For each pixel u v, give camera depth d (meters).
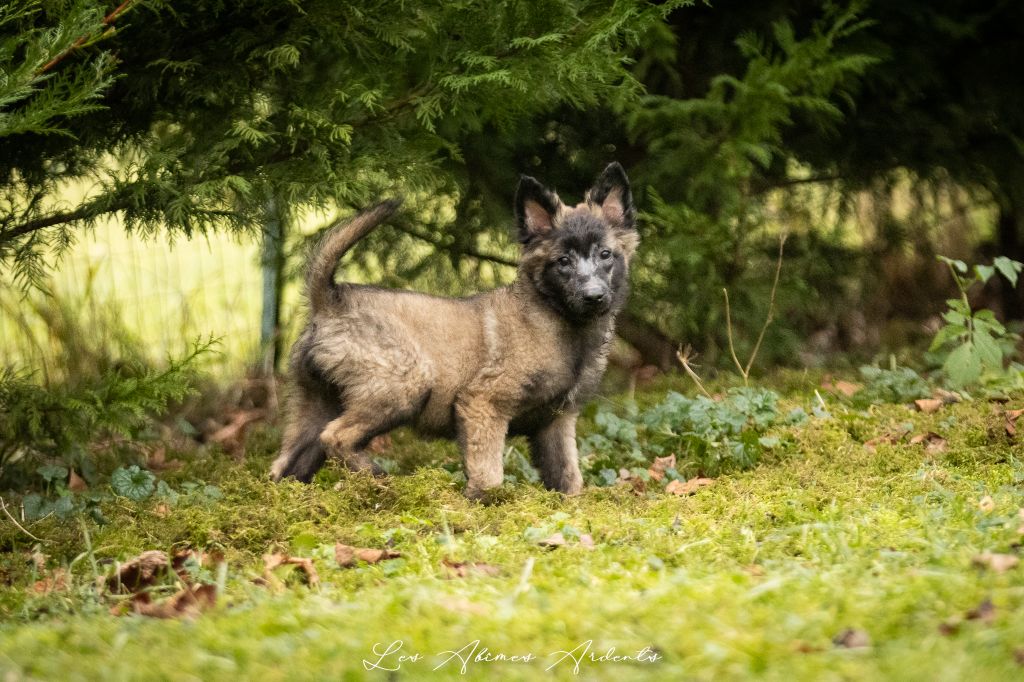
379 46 11.28
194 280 15.37
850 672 5.00
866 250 16.84
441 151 14.59
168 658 5.53
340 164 10.71
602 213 11.05
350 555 7.87
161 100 10.94
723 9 15.67
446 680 5.22
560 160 15.99
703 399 11.96
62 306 13.78
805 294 15.84
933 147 15.89
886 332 17.00
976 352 12.42
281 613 6.20
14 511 9.62
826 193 16.52
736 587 6.32
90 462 11.57
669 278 15.54
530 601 6.21
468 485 10.34
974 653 5.09
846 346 16.89
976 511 8.17
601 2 11.27
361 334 10.30
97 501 9.61
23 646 5.83
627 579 6.79
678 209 14.73
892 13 15.40
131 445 12.62
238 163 10.74
